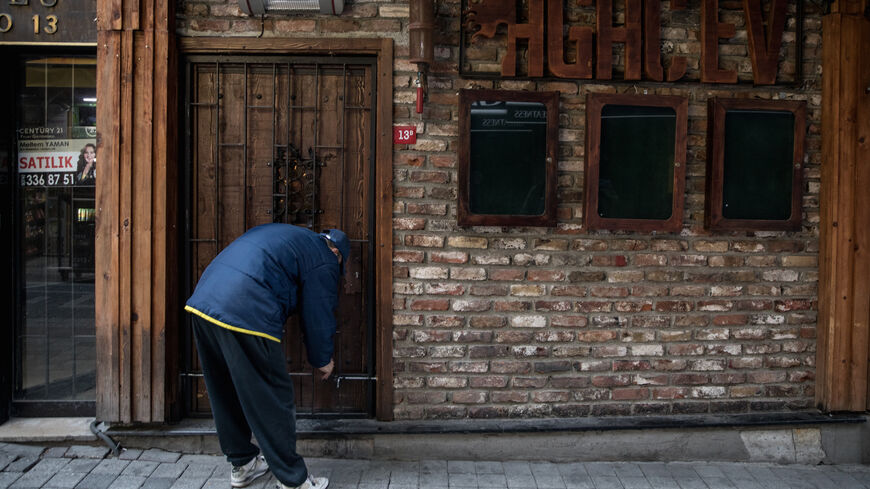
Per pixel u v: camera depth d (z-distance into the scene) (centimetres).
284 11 337
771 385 362
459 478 321
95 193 356
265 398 274
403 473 325
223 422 291
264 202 353
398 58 341
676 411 360
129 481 306
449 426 342
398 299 347
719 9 355
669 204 351
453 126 345
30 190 362
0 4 338
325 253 295
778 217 357
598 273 354
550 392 354
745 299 361
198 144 351
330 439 341
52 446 339
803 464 355
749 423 348
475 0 338
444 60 344
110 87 331
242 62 346
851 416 357
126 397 338
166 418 344
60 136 362
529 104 343
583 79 348
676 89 355
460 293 349
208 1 340
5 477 305
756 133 354
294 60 347
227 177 352
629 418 355
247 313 263
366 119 352
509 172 343
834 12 354
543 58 343
